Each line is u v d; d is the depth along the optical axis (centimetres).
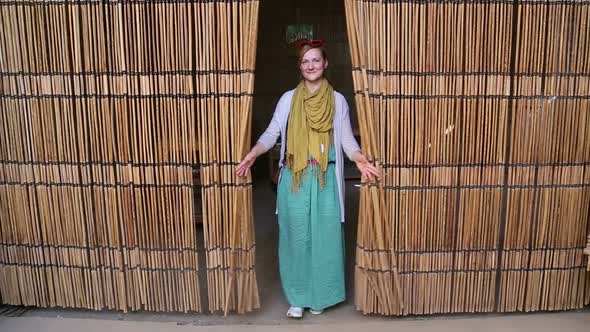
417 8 231
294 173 255
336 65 681
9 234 264
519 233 259
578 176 254
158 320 266
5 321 265
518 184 253
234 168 245
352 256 363
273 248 381
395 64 236
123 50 236
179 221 254
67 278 267
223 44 232
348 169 632
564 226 260
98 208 255
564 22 237
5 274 270
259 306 270
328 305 270
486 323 262
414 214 252
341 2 670
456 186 250
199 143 243
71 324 262
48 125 247
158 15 232
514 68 240
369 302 264
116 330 256
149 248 258
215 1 229
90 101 242
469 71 238
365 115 237
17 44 240
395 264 255
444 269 261
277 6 668
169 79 238
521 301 268
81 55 238
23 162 254
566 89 244
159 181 249
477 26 234
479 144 246
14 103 246
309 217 258
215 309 264
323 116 250
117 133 246
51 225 261
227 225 252
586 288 270
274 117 266
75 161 250
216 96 238
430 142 245
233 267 255
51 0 234
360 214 255
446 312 268
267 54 681
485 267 261
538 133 247
